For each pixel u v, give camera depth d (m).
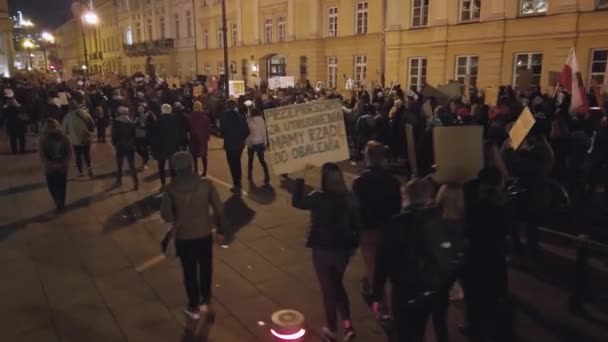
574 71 9.53
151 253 6.86
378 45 26.73
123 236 7.54
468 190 4.36
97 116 16.78
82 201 9.48
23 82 26.95
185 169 4.75
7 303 5.41
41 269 6.33
